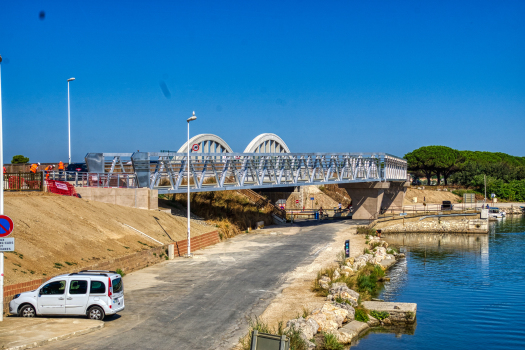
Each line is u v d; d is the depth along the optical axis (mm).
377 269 36844
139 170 43281
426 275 38125
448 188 132500
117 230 33594
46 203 31453
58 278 18859
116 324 18797
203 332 18141
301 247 44500
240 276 29797
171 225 42094
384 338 21484
